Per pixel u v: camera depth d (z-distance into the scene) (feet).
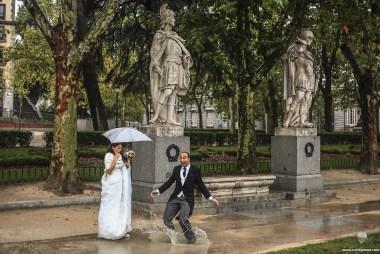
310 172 48.65
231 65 58.95
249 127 55.11
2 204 37.01
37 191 41.50
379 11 55.88
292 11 54.13
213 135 110.93
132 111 177.06
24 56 106.01
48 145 84.58
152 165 37.93
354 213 40.14
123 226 28.96
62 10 42.34
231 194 42.52
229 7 50.29
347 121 230.27
